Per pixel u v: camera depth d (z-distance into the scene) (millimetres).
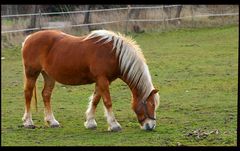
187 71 19000
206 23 31688
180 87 16141
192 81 17109
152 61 21344
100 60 10570
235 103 13625
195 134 10320
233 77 17594
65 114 12688
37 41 11250
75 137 10367
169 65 20344
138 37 28703
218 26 31547
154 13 30953
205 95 14789
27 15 27422
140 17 30828
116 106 13570
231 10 32719
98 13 30062
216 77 17672
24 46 11422
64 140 10141
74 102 14227
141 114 10562
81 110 13164
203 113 12500
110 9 29922
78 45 10859
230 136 10172
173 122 11547
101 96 10805
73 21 29969
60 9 31234
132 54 10438
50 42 11133
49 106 11383
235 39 27109
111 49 10570
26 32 27016
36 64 11227
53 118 11367
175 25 31094
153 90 10406
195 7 32625
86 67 10742
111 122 10758
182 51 23922
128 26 30125
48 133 10750
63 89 16047
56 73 10977
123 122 11711
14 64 21484
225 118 11891
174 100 14156
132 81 10477
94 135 10492
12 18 29812
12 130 11039
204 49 24328
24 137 10422
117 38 10602
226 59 21422
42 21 28625
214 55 22531
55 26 28172
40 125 11570
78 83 10984
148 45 26125
